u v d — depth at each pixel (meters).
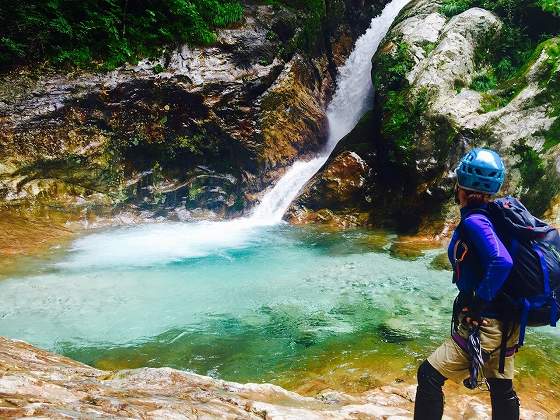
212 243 9.55
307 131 13.57
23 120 10.56
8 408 2.00
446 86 10.23
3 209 9.82
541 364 4.57
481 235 2.18
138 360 4.84
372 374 4.44
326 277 7.33
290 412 2.95
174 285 7.04
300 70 13.75
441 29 11.64
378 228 10.30
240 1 13.45
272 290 6.81
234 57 12.59
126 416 2.30
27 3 11.15
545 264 2.15
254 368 4.66
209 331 5.50
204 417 2.54
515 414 2.32
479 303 2.22
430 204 9.60
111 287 6.92
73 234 10.04
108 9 12.08
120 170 11.48
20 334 5.37
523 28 11.12
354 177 10.91
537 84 9.59
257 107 12.56
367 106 14.24
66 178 10.81
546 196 8.55
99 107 11.28
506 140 9.23
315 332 5.43
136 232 10.52
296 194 11.74
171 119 11.91
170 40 12.24
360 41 15.96
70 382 2.93
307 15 14.09
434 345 5.02
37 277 7.26
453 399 3.83
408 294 6.55
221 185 12.33
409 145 9.98
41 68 11.14
